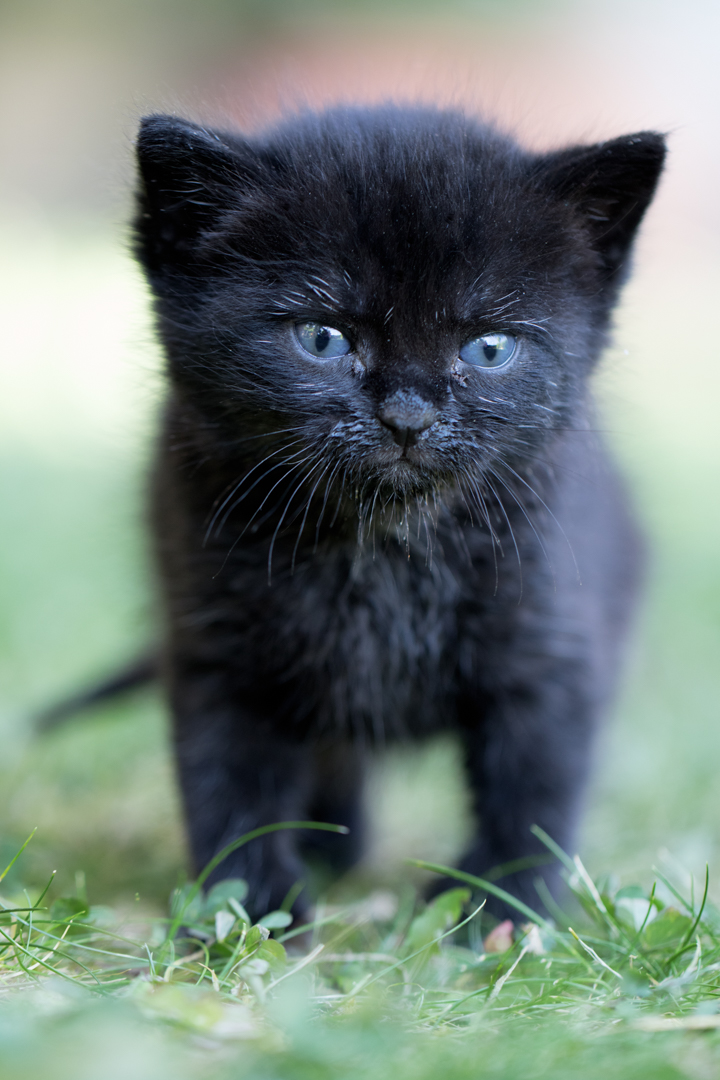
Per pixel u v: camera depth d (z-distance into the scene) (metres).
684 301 1.57
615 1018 0.36
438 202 0.40
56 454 0.91
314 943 0.40
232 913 0.39
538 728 0.42
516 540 0.41
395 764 0.46
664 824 0.46
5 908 0.38
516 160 0.41
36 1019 0.35
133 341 0.43
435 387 0.40
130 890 0.43
